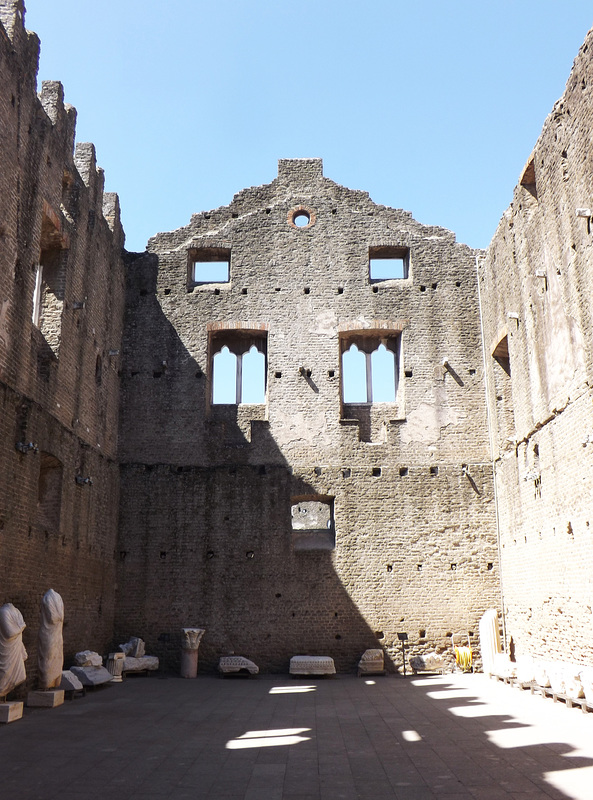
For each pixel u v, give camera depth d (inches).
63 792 368.2
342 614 1031.6
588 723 569.3
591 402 735.1
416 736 522.9
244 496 1074.1
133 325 1142.3
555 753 455.5
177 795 363.3
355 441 1091.9
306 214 1189.7
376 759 445.7
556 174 813.9
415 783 386.0
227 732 541.6
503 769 414.9
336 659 1017.5
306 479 1080.2
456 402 1109.1
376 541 1056.8
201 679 956.0
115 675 906.7
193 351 1131.3
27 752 463.2
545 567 872.9
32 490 746.8
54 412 831.1
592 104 716.0
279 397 1111.6
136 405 1109.1
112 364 1075.3
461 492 1073.5
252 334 1157.1
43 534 780.0
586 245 737.6
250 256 1167.6
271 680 948.0
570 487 796.0
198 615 1033.5
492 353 1080.2
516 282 965.2
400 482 1077.8
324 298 1148.5
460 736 520.1
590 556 748.0
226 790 373.1
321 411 1104.8
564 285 799.1
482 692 784.3
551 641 853.2
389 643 1022.4
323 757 452.1
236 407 1126.4
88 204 979.9
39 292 870.4
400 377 1131.3
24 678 603.8
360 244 1169.4
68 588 856.9
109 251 1076.5
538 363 886.4
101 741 502.6
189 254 1177.4
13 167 727.7
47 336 854.5
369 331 1138.0
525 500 943.7
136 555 1053.2
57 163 864.3
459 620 1029.8
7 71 716.0
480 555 1051.3
